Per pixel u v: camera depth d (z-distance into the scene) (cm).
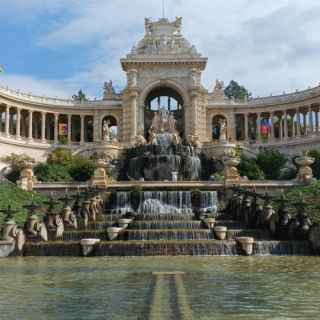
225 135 8069
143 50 8744
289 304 1282
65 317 1130
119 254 2777
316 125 8350
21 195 4516
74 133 9369
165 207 4594
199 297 1376
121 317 1121
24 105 8231
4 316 1148
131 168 6538
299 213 3284
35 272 1983
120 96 8925
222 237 3145
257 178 6338
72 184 5178
